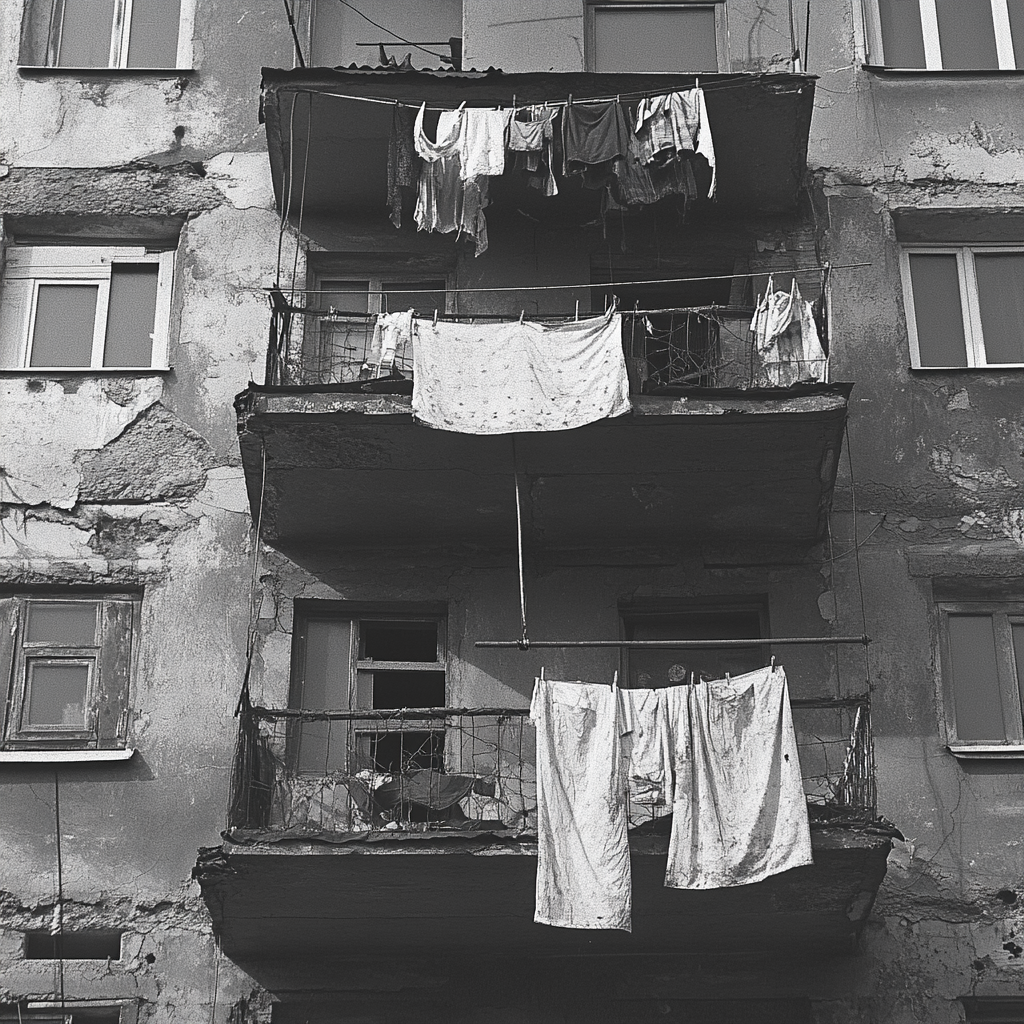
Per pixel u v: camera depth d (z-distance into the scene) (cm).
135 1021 1202
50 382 1420
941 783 1288
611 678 1330
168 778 1284
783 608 1354
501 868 1134
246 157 1523
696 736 1154
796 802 1128
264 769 1205
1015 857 1261
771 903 1170
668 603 1371
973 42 1606
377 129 1418
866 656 1333
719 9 1598
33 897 1237
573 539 1379
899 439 1416
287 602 1353
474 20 1565
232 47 1580
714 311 1360
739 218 1501
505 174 1427
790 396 1254
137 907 1238
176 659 1327
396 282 1493
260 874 1133
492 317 1320
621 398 1245
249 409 1252
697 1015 1210
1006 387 1437
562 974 1225
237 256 1480
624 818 1133
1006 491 1397
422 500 1333
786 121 1412
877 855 1125
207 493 1387
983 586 1369
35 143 1520
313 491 1322
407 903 1173
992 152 1537
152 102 1545
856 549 1374
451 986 1222
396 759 1322
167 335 1469
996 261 1529
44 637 1343
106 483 1386
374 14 1612
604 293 1474
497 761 1260
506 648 1269
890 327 1463
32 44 1588
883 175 1523
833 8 1597
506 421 1245
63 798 1272
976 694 1347
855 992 1216
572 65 1547
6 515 1370
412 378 1284
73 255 1502
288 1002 1210
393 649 1369
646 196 1384
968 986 1219
